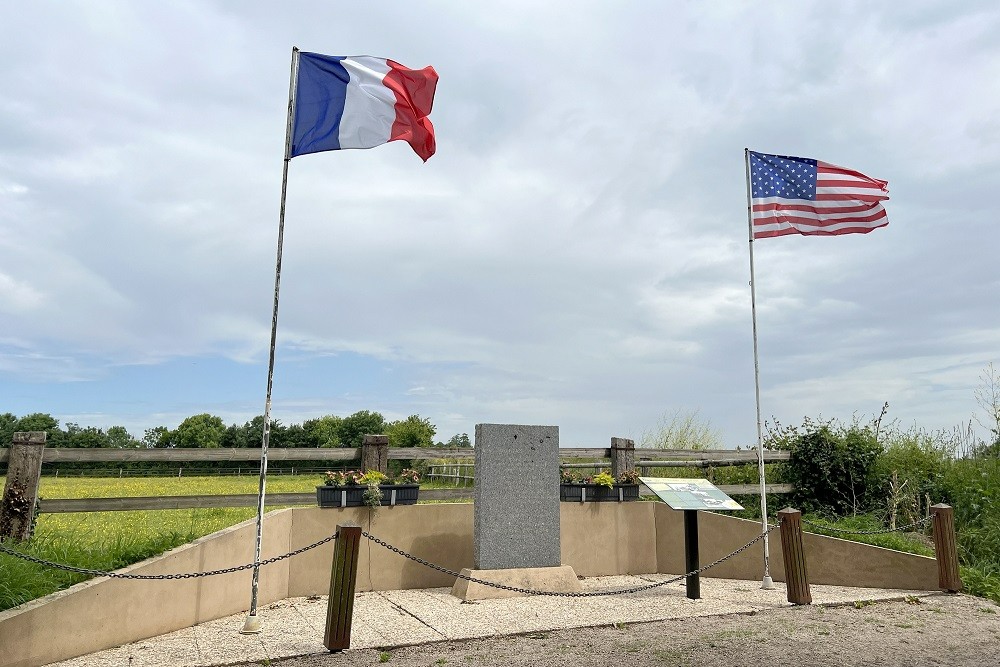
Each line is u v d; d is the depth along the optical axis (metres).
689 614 7.49
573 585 8.85
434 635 6.45
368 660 5.61
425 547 9.23
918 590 8.84
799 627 6.86
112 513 9.50
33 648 5.11
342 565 5.91
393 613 7.47
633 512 10.87
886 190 10.32
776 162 10.24
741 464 13.82
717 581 9.99
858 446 12.91
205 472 25.25
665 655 5.82
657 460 12.41
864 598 8.28
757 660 5.71
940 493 11.96
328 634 5.82
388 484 9.11
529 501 8.95
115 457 7.90
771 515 12.64
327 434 50.19
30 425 45.84
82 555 6.37
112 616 5.83
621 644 6.18
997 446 12.84
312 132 7.32
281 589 8.21
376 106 7.63
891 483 12.20
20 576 5.48
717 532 10.55
